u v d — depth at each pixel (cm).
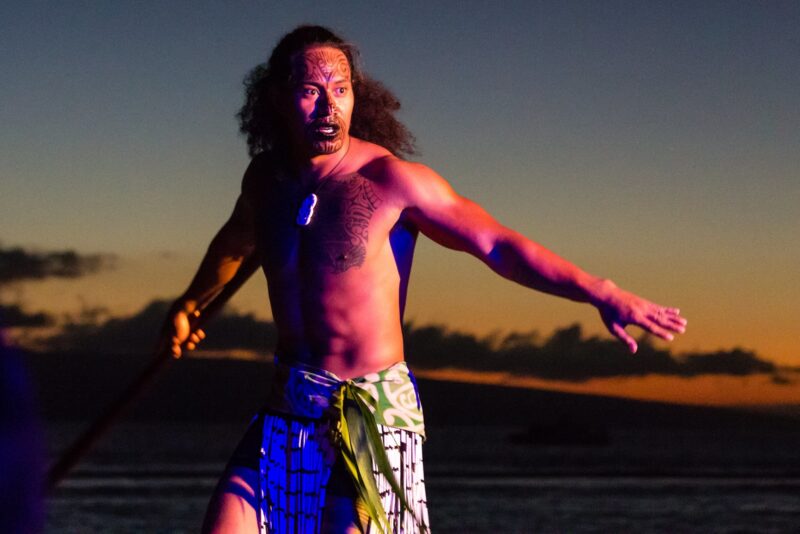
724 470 7588
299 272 253
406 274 258
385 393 247
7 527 63
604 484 5309
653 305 214
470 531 2977
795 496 4444
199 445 11794
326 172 259
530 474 6412
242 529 242
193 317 264
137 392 246
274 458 247
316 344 251
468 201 252
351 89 259
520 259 233
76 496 3847
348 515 239
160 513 3192
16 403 64
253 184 268
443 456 10350
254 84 276
